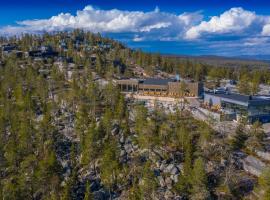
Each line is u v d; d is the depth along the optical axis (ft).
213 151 301.84
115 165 268.21
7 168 294.25
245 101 384.68
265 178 234.58
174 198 261.85
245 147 312.71
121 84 549.95
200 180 243.81
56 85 526.57
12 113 378.53
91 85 442.50
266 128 360.28
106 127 338.13
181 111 401.90
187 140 301.22
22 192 246.47
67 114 417.69
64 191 256.32
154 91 532.73
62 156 331.77
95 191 282.77
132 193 254.47
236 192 258.78
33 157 288.30
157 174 286.05
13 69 563.89
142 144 307.37
